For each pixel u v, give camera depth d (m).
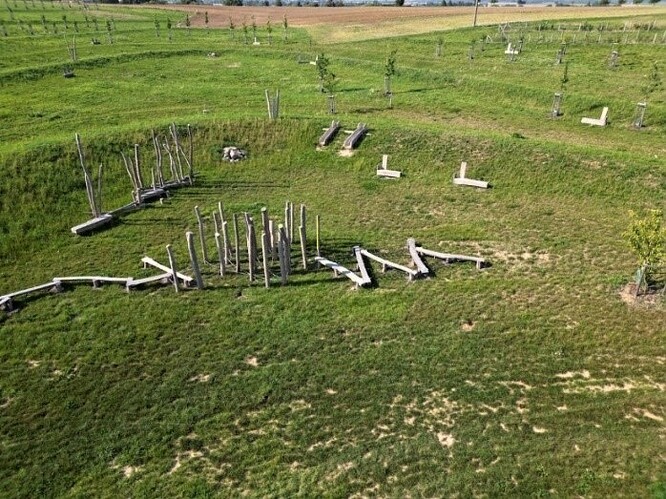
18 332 20.44
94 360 19.02
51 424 16.59
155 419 16.67
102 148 34.44
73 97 47.78
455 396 17.05
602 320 20.02
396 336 19.73
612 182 29.86
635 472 14.23
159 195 31.19
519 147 33.28
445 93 47.38
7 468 15.29
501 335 19.56
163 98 47.81
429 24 86.19
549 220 27.59
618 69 50.97
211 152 35.94
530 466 14.58
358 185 32.28
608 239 25.55
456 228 27.27
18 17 94.75
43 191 30.41
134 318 21.00
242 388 17.66
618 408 16.33
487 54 60.19
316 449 15.46
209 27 95.25
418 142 35.44
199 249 26.00
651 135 36.75
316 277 23.31
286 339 19.73
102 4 139.75
